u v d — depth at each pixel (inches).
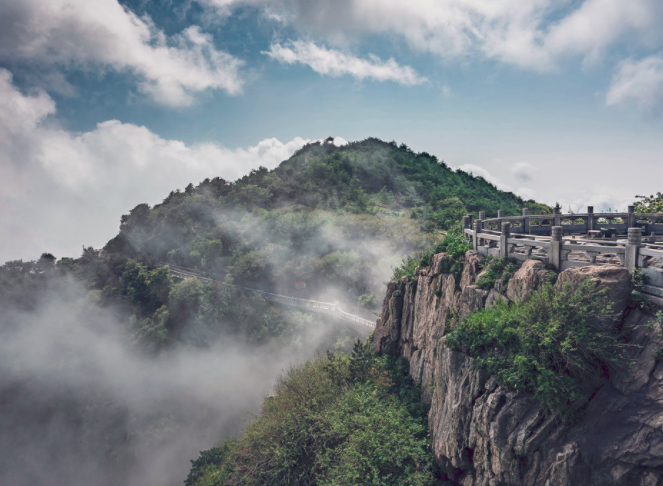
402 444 743.1
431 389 837.2
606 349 489.4
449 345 670.5
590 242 665.0
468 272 810.8
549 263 621.3
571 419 486.3
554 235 607.2
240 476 1003.9
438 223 3705.7
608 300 502.3
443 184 5743.1
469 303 748.0
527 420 518.9
